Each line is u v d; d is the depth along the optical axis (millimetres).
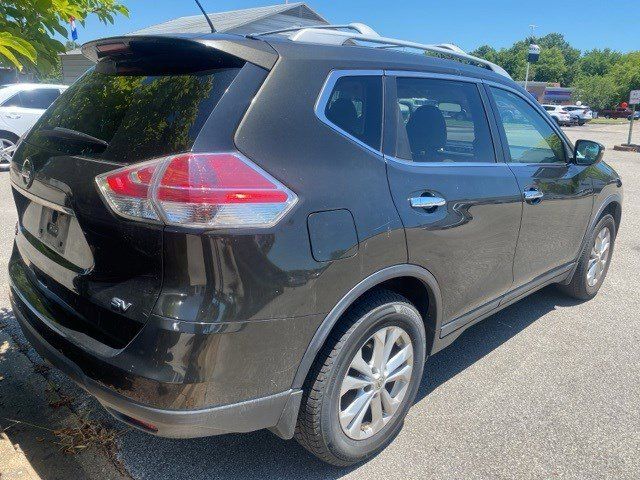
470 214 2904
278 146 2094
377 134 2543
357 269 2281
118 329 2074
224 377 1963
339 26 3045
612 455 2762
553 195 3703
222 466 2600
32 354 3486
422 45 3135
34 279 2656
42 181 2408
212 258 1892
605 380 3480
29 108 11133
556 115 44406
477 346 3922
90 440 2721
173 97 2121
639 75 68062
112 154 2105
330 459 2477
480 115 3258
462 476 2582
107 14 3242
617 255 6203
